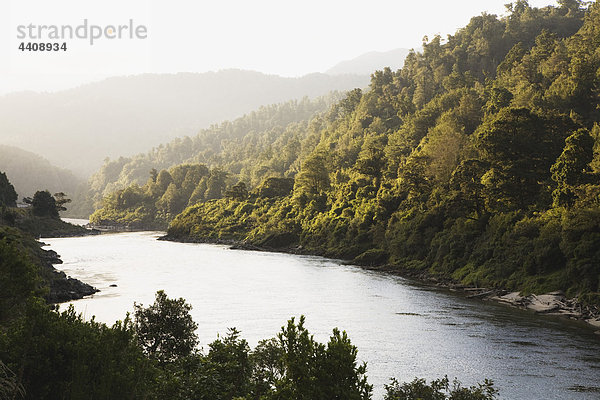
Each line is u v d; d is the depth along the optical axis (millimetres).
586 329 52281
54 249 152000
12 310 21125
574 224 67375
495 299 70000
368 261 115562
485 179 94625
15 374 15086
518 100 138375
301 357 14758
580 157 79438
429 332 50375
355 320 55719
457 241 93062
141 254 139375
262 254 143875
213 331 49062
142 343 28047
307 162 192875
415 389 23312
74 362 16031
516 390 34281
